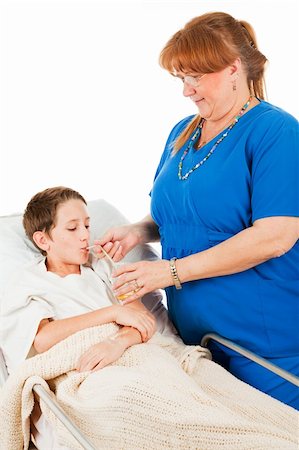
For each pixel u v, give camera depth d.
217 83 1.70
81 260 1.90
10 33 3.04
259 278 1.76
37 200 1.93
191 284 1.82
